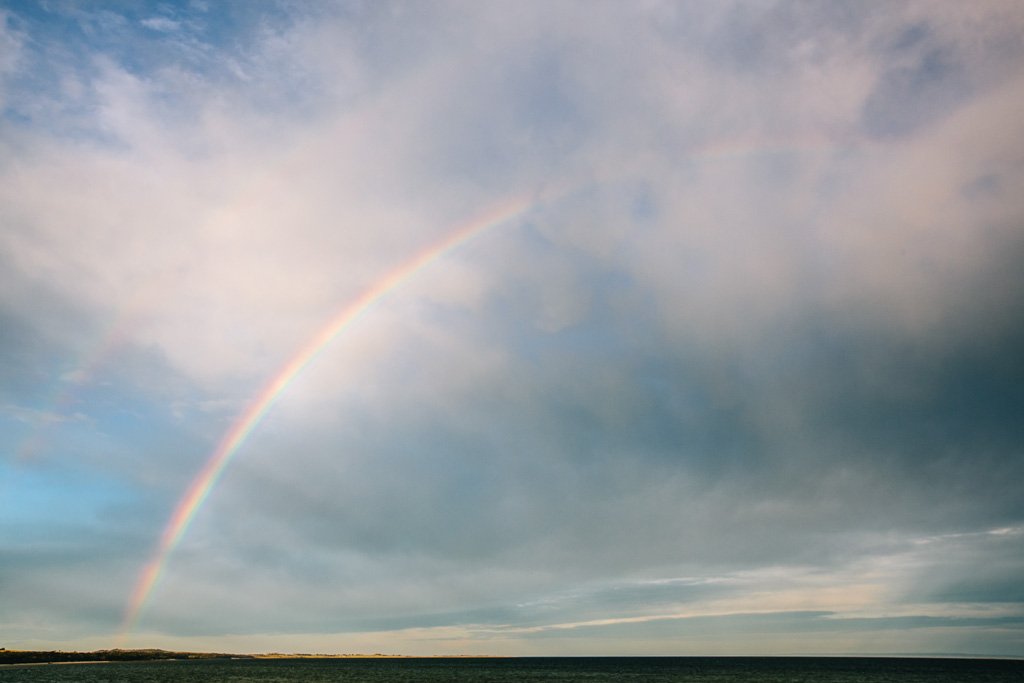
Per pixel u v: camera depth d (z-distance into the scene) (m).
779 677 196.50
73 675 195.50
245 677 188.75
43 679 173.62
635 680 182.62
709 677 198.62
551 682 174.88
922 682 173.88
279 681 169.25
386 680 180.50
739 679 186.00
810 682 171.00
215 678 181.25
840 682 172.38
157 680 170.25
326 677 193.12
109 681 164.75
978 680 186.38
